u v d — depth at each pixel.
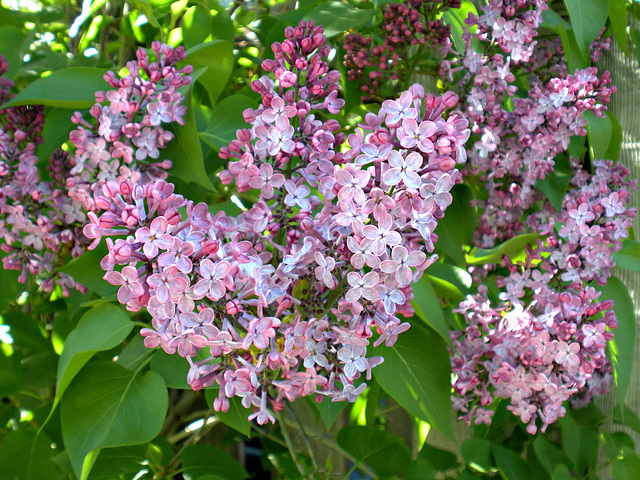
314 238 0.32
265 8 0.62
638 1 0.51
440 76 0.48
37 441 0.44
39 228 0.40
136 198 0.29
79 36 0.59
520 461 0.46
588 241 0.42
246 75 0.56
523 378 0.41
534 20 0.44
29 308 0.58
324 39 0.35
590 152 0.48
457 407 0.45
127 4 0.55
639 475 0.48
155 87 0.36
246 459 0.79
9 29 0.47
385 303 0.32
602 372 0.51
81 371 0.37
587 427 0.51
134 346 0.42
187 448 0.49
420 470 0.45
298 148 0.33
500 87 0.46
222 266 0.30
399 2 0.47
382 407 0.63
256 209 0.34
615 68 0.54
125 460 0.46
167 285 0.29
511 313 0.41
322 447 0.61
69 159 0.39
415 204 0.29
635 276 0.54
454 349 0.42
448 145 0.29
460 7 0.49
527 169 0.47
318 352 0.33
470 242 0.50
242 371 0.32
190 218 0.31
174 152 0.38
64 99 0.39
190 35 0.49
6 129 0.42
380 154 0.30
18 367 0.48
